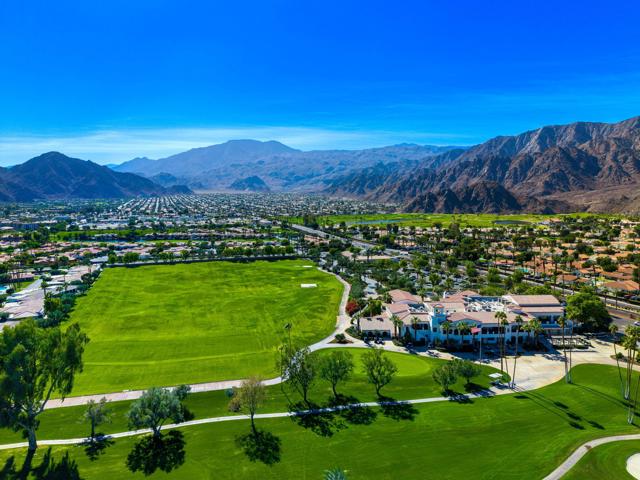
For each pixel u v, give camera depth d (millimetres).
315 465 64625
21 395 65562
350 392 88750
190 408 82438
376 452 67688
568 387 89812
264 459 66000
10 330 68812
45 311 141750
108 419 73125
